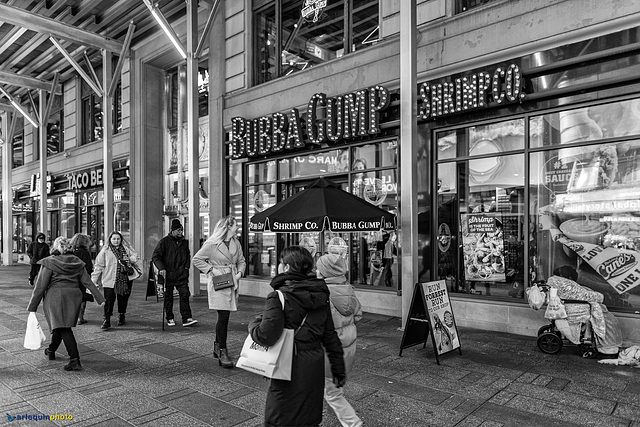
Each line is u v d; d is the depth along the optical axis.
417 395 4.45
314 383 2.84
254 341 2.82
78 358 5.32
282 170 10.77
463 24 7.75
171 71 15.63
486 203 7.59
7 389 4.66
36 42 16.62
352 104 8.90
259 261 11.41
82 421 3.88
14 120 22.70
